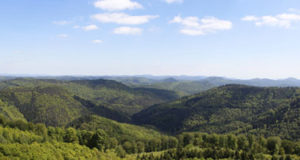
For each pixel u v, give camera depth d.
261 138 153.38
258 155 129.75
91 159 115.25
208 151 136.00
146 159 135.12
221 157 131.38
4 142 105.25
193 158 130.62
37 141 122.50
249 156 126.31
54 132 146.62
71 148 117.81
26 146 101.50
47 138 128.25
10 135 115.94
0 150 92.00
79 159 109.12
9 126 144.50
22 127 145.75
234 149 153.75
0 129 120.69
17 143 105.25
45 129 146.38
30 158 92.75
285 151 140.88
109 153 140.62
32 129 146.00
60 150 109.62
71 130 142.50
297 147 138.38
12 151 93.50
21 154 92.62
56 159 99.75
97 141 138.88
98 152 128.62
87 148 124.94
